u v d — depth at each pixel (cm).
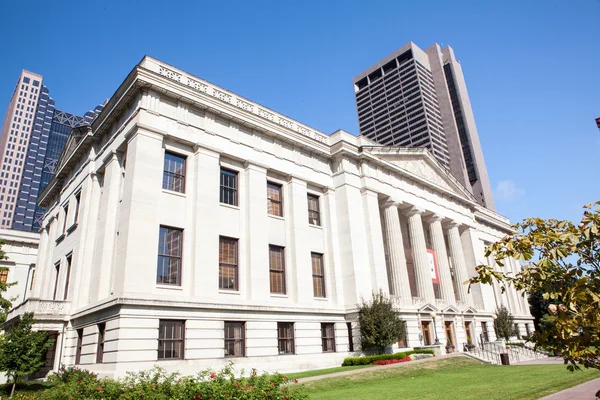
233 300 2742
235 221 3028
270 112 3562
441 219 4900
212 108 3052
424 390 1941
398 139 15300
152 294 2400
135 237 2442
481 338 4509
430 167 5000
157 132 2730
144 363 2227
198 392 1102
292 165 3547
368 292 3578
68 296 3072
